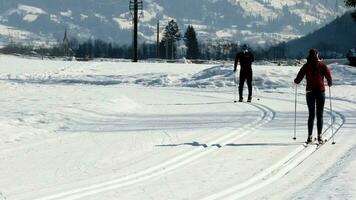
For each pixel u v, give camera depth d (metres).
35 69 73.56
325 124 23.80
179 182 14.09
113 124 24.12
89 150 18.25
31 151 18.06
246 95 40.47
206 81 50.91
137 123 24.50
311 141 19.33
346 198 12.10
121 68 73.69
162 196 12.80
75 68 74.44
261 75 50.84
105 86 51.34
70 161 16.56
